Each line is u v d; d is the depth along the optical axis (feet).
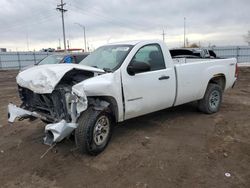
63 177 12.38
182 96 19.40
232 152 14.61
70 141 16.40
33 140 16.90
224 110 23.73
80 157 14.32
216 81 23.27
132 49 16.47
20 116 15.98
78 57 40.65
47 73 13.92
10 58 127.44
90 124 13.69
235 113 22.61
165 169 12.86
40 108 15.62
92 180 12.05
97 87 13.89
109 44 19.03
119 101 15.24
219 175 12.19
